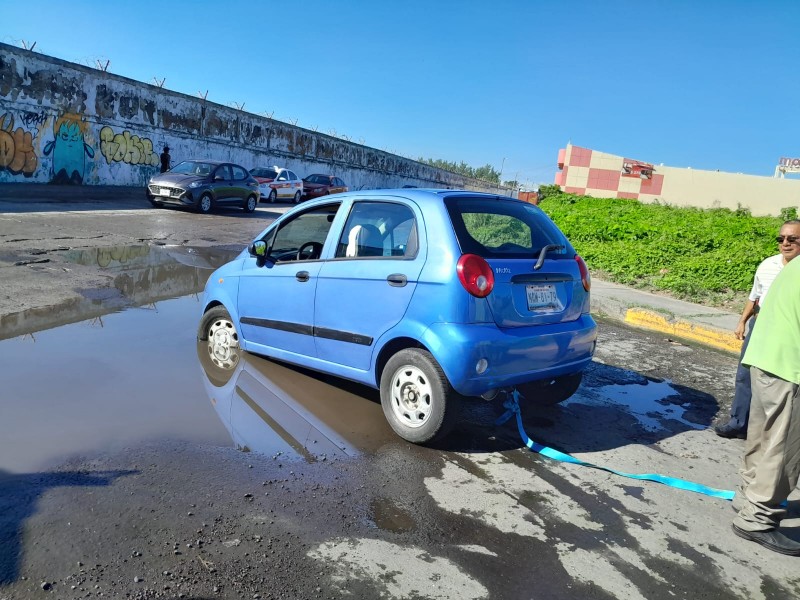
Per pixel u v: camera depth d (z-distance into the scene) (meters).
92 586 2.63
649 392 5.91
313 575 2.85
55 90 22.11
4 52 20.08
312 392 5.15
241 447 4.07
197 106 29.31
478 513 3.49
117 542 2.95
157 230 14.12
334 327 4.76
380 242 4.59
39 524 3.03
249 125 33.38
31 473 3.51
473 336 3.98
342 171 44.25
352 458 4.05
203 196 18.92
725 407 5.62
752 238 16.39
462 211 4.35
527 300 4.31
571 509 3.62
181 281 9.20
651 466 4.29
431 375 4.11
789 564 3.23
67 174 23.19
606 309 9.40
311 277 4.95
